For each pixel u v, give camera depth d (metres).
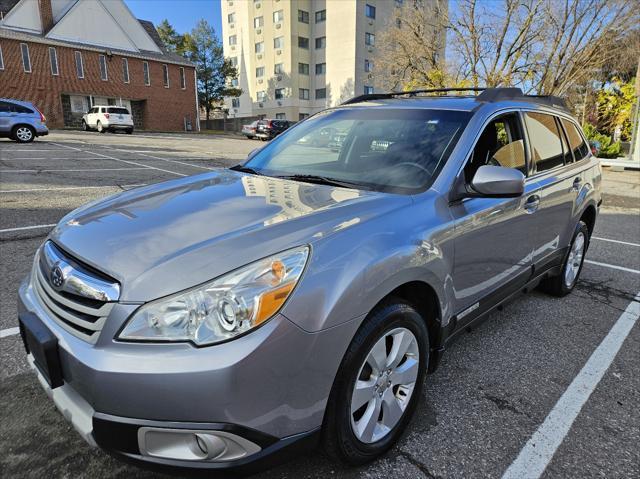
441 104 3.16
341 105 3.76
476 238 2.65
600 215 8.84
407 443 2.37
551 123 3.85
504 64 21.48
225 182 2.83
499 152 3.09
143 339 1.64
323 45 53.09
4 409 2.51
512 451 2.34
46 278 2.04
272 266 1.74
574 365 3.21
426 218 2.34
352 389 1.96
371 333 1.98
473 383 2.95
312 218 2.08
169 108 40.09
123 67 36.56
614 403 2.78
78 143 19.89
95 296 1.75
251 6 56.16
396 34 24.80
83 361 1.68
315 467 2.18
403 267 2.07
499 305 3.23
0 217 6.42
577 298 4.46
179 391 1.59
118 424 1.64
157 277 1.71
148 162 13.61
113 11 36.69
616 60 20.73
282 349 1.69
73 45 33.47
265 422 1.70
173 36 56.16
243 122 49.59
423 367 2.39
